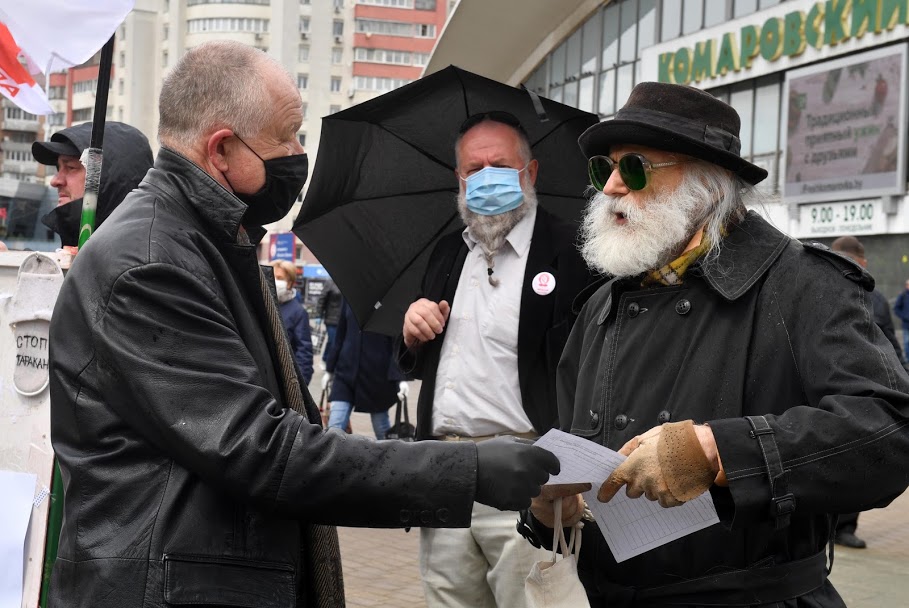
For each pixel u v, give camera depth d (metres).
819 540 2.20
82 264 1.99
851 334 1.99
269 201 2.24
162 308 1.91
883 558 6.18
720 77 22.06
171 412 1.86
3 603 2.93
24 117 44.91
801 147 20.16
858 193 18.91
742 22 21.33
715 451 1.96
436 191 4.01
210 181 2.11
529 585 2.16
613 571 2.29
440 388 3.38
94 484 1.93
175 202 2.09
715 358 2.14
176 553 1.88
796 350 2.07
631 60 24.67
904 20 17.83
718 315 2.18
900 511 7.66
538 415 3.24
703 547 2.12
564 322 3.26
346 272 3.91
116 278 1.92
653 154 2.26
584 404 2.42
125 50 68.56
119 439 1.93
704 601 2.10
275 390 2.16
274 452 1.87
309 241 3.87
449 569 3.32
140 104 68.94
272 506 1.88
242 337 2.08
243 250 2.12
